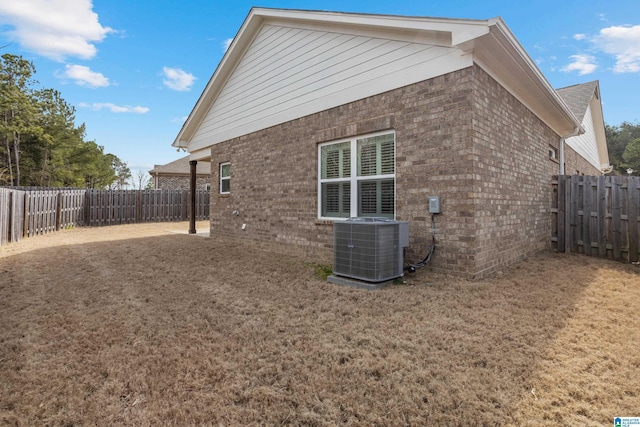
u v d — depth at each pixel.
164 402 2.28
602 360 2.71
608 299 4.13
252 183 8.85
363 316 3.77
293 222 7.55
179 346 3.12
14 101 26.83
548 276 5.11
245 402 2.29
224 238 10.05
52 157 30.70
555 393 2.29
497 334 3.18
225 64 9.52
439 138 5.00
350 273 5.05
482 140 4.94
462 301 4.04
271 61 8.23
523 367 2.61
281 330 3.46
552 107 7.32
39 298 4.57
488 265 5.07
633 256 6.29
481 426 1.99
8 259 7.28
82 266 6.58
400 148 5.50
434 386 2.38
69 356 2.95
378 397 2.30
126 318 3.84
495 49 4.78
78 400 2.31
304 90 7.30
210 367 2.72
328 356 2.88
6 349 3.07
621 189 6.54
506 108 5.79
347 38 6.37
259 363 2.79
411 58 5.38
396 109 5.56
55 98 31.45
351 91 6.28
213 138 10.73
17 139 27.91
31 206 11.63
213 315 3.90
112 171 42.62
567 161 10.94
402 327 3.41
